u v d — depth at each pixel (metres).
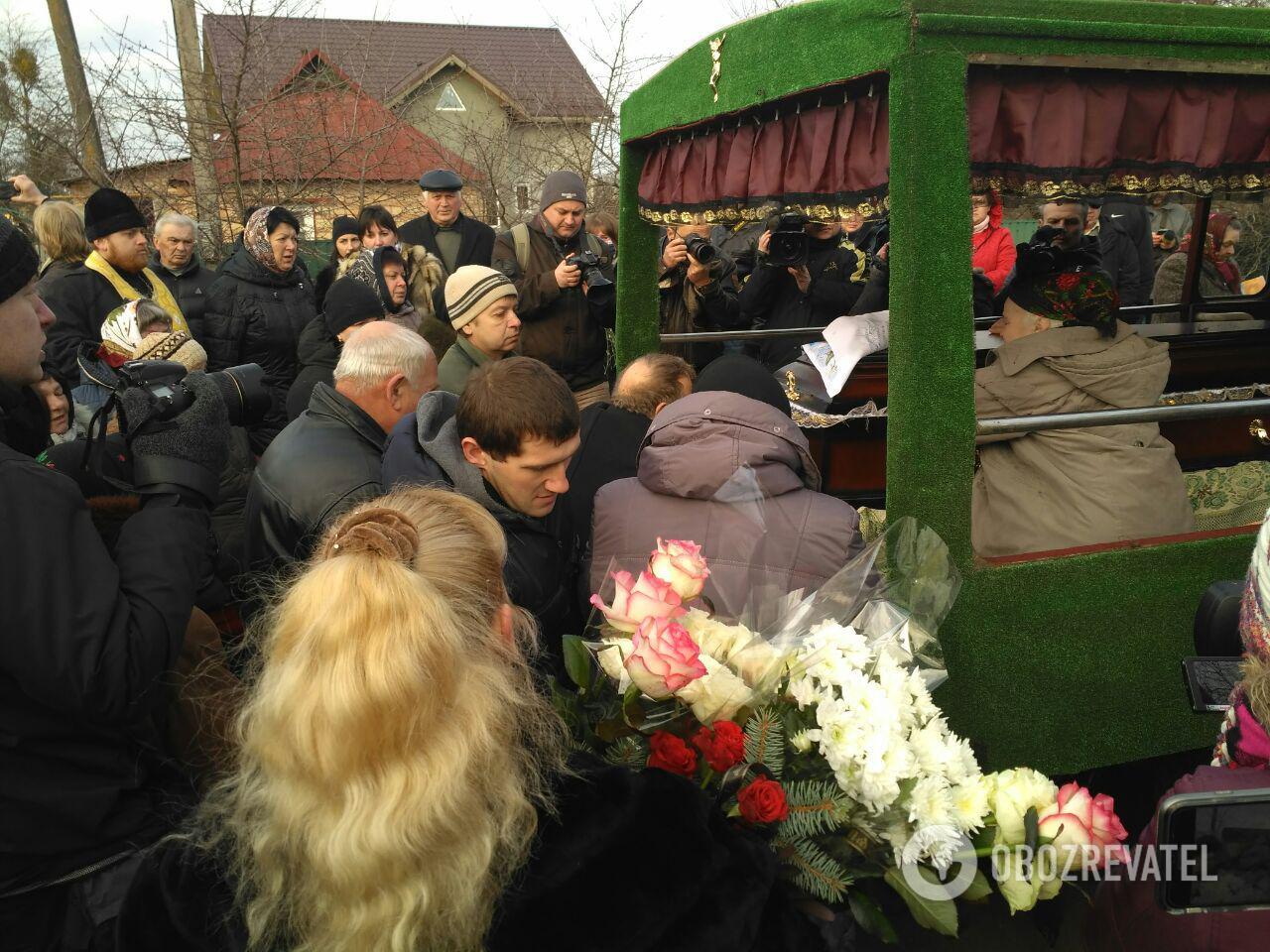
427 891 0.88
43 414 1.71
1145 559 2.26
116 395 1.61
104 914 1.41
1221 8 2.21
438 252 5.86
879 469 3.26
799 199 2.56
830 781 1.27
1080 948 1.69
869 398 3.38
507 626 1.10
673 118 3.24
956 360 2.07
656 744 1.25
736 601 1.72
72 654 1.34
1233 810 1.18
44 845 1.40
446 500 1.13
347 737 0.87
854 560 1.65
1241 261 4.18
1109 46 2.12
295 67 8.54
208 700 1.58
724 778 1.27
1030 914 1.71
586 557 2.23
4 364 1.59
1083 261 2.92
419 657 0.90
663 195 3.59
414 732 0.88
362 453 2.28
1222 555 2.32
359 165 9.55
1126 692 2.29
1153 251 4.29
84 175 9.27
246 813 0.98
